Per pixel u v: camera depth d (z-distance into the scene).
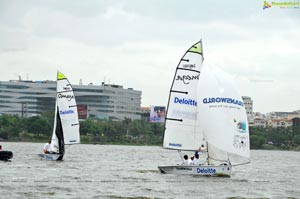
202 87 106.62
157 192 92.06
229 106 106.00
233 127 106.00
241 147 106.31
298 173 158.25
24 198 81.69
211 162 109.62
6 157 144.75
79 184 100.69
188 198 86.94
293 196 95.69
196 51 109.69
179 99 109.50
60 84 155.88
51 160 157.00
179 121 109.50
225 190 97.38
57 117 155.75
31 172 118.88
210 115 105.94
